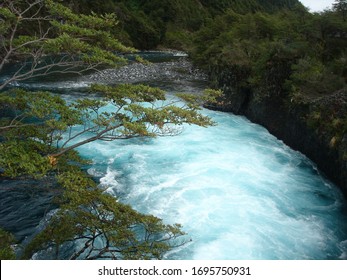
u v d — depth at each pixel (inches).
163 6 3860.7
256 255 428.1
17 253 387.9
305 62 850.1
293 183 646.5
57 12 336.8
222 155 752.3
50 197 522.3
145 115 313.6
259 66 1013.2
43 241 309.4
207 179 625.6
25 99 328.8
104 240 429.4
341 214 549.0
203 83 1494.8
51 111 317.4
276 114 935.7
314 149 748.0
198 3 4562.0
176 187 589.3
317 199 592.7
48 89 1214.9
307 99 781.3
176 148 771.4
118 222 288.4
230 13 2139.5
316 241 469.1
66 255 398.9
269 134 940.6
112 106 995.9
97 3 2888.8
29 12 1417.3
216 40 1727.4
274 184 631.2
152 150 753.0
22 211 489.4
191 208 525.0
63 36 301.3
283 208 549.0
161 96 374.6
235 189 594.9
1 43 359.6
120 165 668.7
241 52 1178.0
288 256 431.2
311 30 1082.1
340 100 700.7
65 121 319.0
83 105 351.9
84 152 711.7
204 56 1747.0
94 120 334.3
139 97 363.3
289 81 856.3
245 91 1107.3
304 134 792.3
